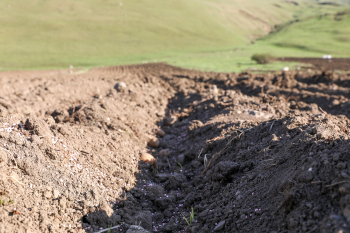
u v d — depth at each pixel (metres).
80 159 3.88
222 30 66.19
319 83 12.48
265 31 82.56
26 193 2.94
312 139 3.20
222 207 3.26
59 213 2.99
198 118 7.17
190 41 55.78
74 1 66.75
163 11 69.06
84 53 43.66
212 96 8.70
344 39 50.28
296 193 2.54
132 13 65.25
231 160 4.14
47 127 3.96
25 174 3.15
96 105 6.11
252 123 4.89
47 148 3.57
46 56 40.97
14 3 62.06
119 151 4.73
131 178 4.14
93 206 3.22
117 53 44.66
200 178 4.15
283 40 56.88
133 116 6.73
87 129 4.86
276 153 3.61
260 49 44.88
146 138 6.00
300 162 2.99
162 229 3.33
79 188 3.37
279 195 2.76
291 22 89.81
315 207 2.34
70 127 4.50
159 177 4.55
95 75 19.39
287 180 2.80
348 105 8.18
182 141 6.08
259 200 2.97
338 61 27.14
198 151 4.98
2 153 3.09
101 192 3.53
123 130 5.53
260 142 4.19
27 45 45.41
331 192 2.38
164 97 10.56
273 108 6.55
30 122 3.86
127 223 3.26
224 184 3.69
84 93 10.58
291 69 20.69
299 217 2.37
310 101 9.23
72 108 6.07
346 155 2.57
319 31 62.66
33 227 2.70
